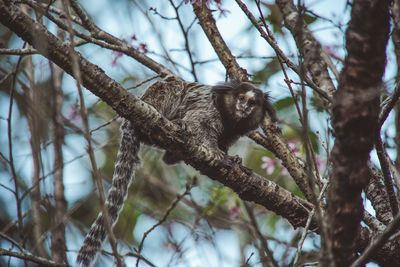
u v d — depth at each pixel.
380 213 8.97
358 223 6.20
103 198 5.90
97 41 10.28
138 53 11.27
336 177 6.21
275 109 13.47
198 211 12.88
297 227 9.13
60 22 9.67
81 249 10.07
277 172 14.65
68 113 14.31
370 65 5.93
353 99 5.98
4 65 13.25
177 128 9.11
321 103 11.34
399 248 8.17
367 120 6.00
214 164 9.34
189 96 13.18
